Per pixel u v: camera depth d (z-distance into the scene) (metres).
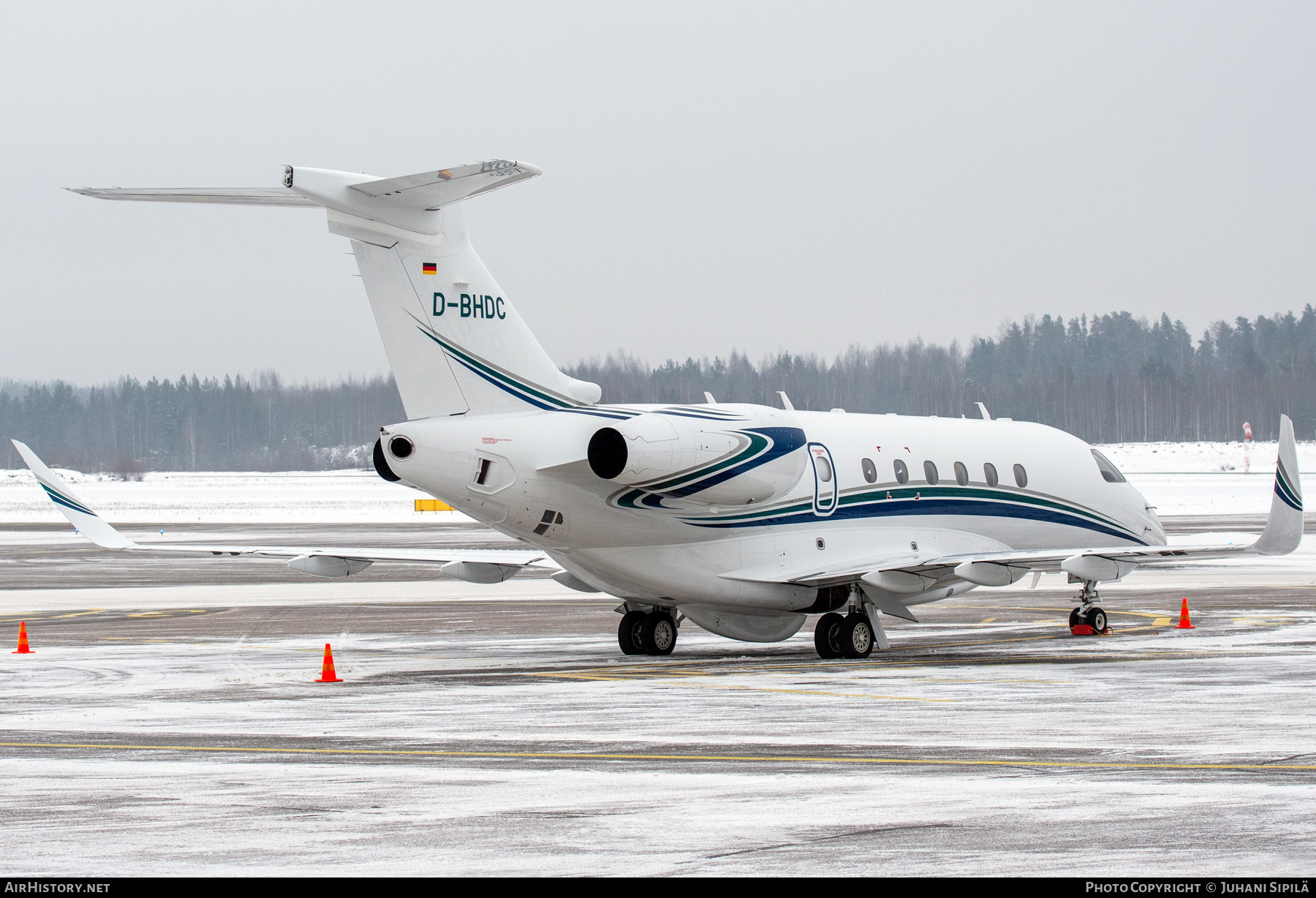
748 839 28.44
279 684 54.66
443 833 29.14
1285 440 64.94
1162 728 42.22
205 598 101.06
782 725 43.19
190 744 40.47
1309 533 165.25
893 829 29.30
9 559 147.25
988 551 74.75
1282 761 36.59
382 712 46.66
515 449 58.59
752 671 58.59
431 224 57.41
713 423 61.09
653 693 51.44
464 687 53.50
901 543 70.50
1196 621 80.19
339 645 70.56
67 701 50.19
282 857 27.28
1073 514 78.31
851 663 62.16
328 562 65.88
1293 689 51.03
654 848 27.83
